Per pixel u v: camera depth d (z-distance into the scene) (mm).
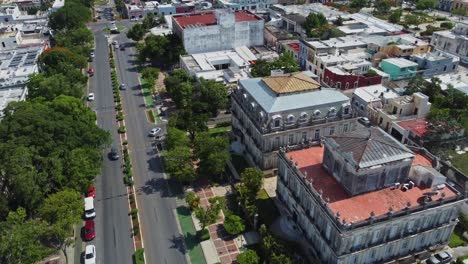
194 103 152750
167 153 118750
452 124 130875
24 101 136375
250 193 107750
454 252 95500
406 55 199875
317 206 85812
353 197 86438
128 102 175750
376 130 95562
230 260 94938
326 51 196375
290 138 121125
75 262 95062
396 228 83812
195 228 105438
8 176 100875
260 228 94438
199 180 123625
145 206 113375
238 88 138750
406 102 147000
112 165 132000
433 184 88875
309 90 124125
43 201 99375
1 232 81875
